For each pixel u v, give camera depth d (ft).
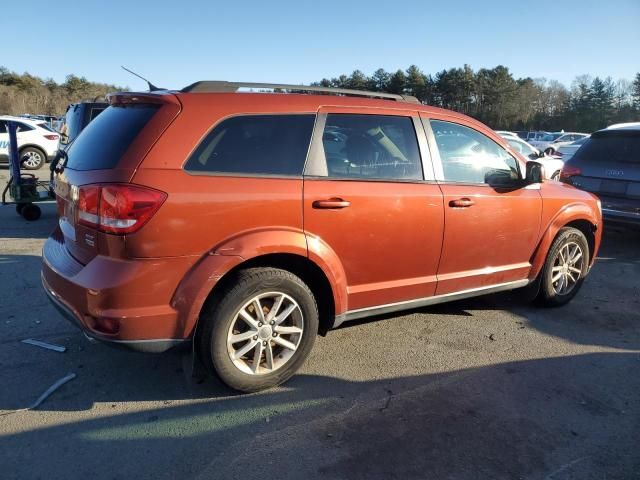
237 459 8.45
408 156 12.04
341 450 8.75
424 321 14.60
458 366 11.93
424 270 12.42
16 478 7.88
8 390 10.36
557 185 15.65
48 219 28.09
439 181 12.42
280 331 10.44
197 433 9.12
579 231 15.83
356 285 11.46
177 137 9.30
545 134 137.08
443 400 10.43
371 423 9.55
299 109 10.66
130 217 8.68
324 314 11.43
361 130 11.43
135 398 10.21
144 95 9.88
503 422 9.69
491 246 13.51
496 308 15.81
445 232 12.43
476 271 13.47
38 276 17.46
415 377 11.37
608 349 13.05
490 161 13.62
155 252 8.92
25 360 11.60
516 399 10.53
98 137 10.11
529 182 13.84
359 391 10.71
